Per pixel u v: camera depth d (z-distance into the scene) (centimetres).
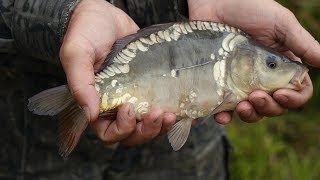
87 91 59
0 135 75
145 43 65
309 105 118
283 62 67
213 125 79
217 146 81
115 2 74
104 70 62
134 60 64
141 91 64
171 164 77
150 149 77
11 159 75
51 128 74
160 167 77
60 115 59
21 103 74
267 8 70
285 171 105
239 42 67
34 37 67
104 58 65
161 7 73
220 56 67
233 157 106
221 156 82
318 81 118
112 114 63
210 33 67
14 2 68
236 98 67
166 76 65
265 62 67
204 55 66
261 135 109
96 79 62
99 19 66
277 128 115
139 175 77
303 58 70
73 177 75
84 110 58
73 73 60
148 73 64
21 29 67
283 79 67
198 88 66
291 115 118
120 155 76
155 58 64
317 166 108
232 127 111
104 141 64
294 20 70
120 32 68
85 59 61
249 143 108
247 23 72
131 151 76
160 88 64
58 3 66
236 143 108
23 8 67
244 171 104
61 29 65
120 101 63
